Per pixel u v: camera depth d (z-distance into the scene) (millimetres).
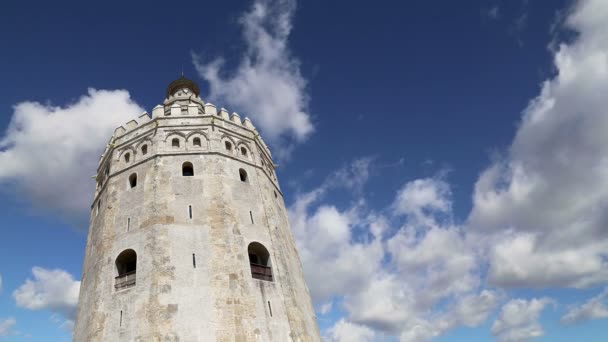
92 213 40156
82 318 32281
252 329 28156
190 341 26547
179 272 29219
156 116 38906
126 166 37438
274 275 31875
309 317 33812
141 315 27750
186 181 34250
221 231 31812
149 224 31734
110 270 31297
